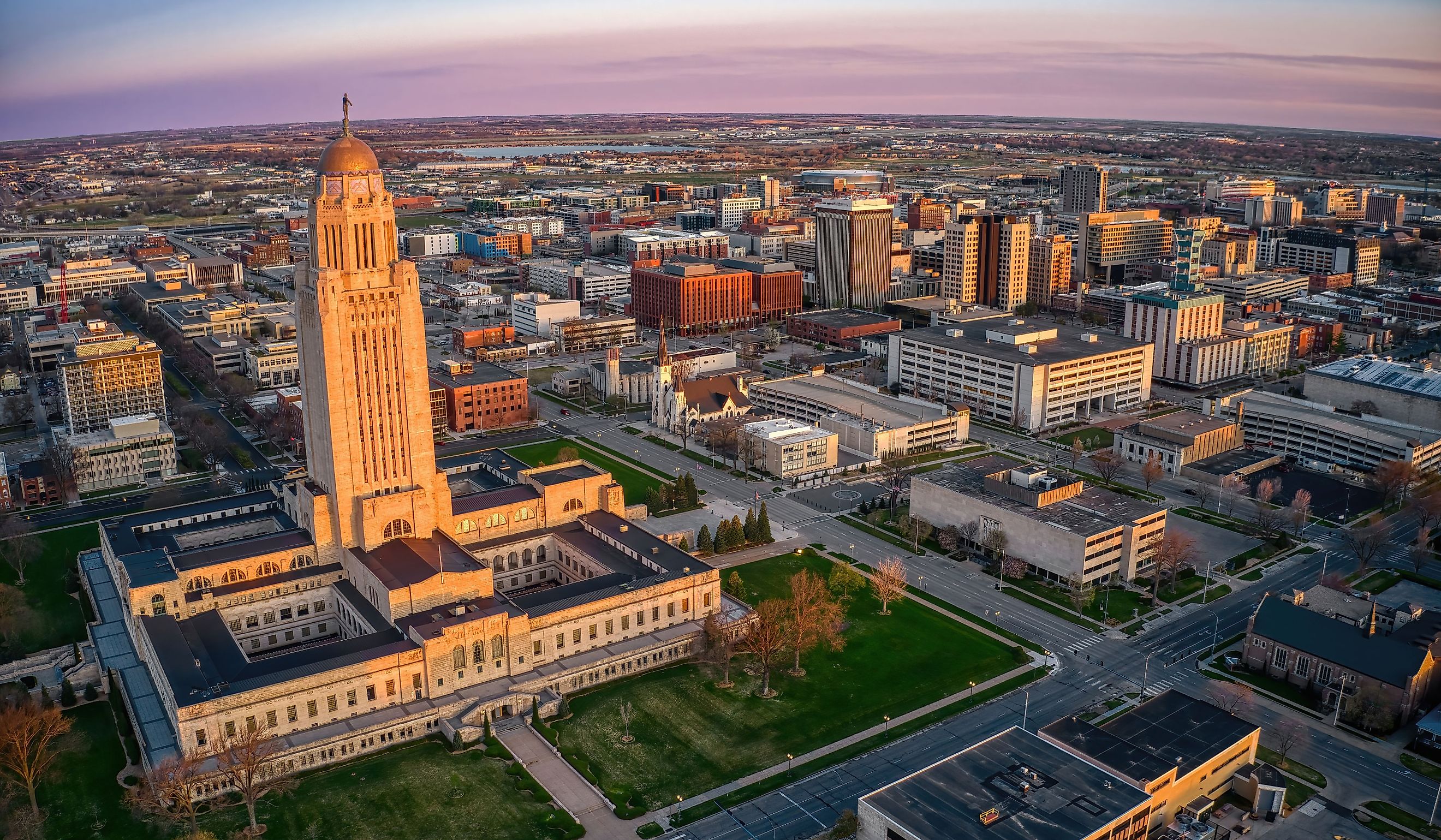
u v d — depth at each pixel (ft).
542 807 562.66
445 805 564.71
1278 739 627.87
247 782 536.01
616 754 613.11
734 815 558.15
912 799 506.48
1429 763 606.96
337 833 542.57
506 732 636.07
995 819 490.90
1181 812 548.72
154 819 550.36
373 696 633.61
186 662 629.10
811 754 612.29
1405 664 642.63
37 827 543.39
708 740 627.87
